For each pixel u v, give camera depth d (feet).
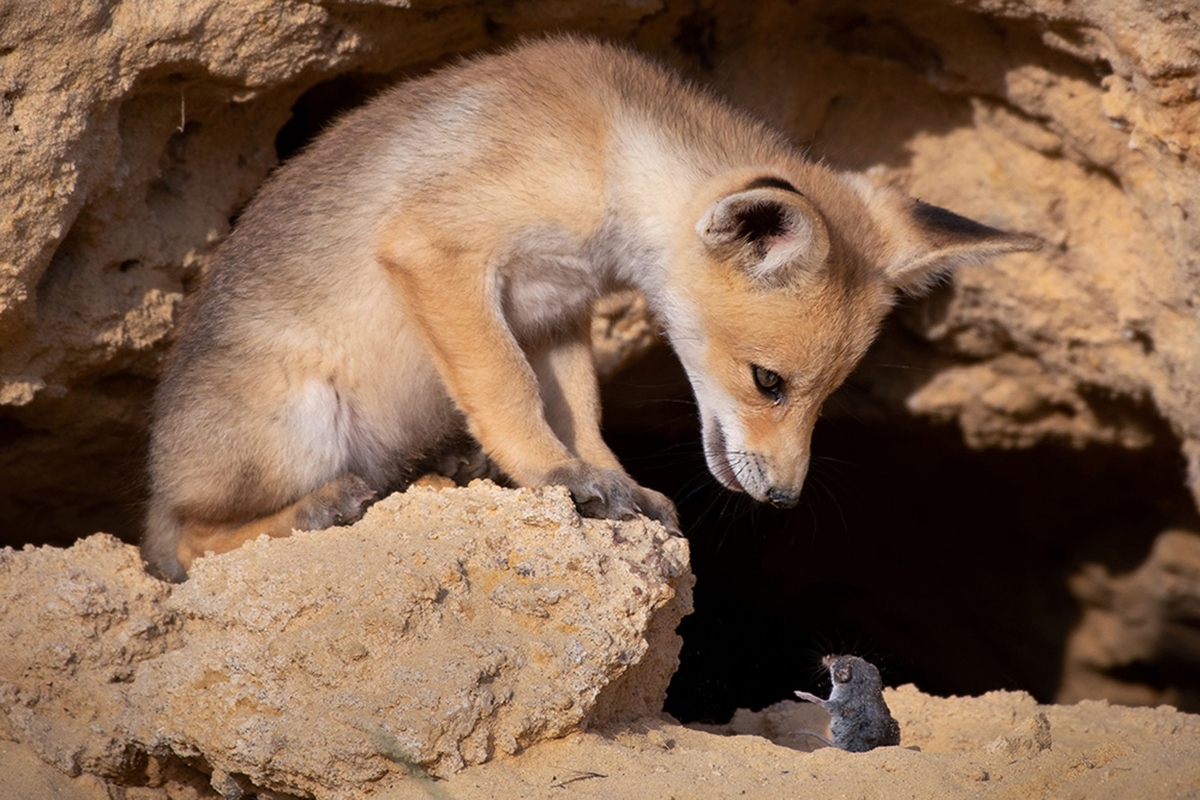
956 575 68.54
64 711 27.89
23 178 34.58
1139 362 49.24
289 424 34.45
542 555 27.76
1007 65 45.55
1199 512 58.49
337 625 26.25
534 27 43.01
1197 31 36.22
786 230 31.12
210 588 28.86
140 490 43.98
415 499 29.84
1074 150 46.50
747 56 47.32
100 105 36.11
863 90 48.70
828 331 32.76
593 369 37.91
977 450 60.59
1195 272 42.11
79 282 38.60
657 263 33.76
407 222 32.48
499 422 32.65
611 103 33.27
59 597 28.45
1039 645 68.54
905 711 37.17
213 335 35.22
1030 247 35.86
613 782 24.71
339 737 25.04
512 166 32.09
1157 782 23.67
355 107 42.83
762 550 67.77
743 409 33.96
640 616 27.17
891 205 36.78
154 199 40.27
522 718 25.40
